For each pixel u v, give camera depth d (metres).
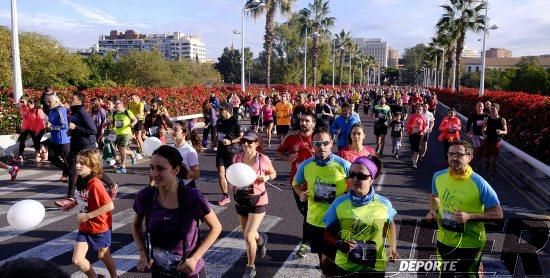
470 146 3.82
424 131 12.52
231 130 8.15
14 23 15.25
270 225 7.06
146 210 3.18
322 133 4.63
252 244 4.99
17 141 13.52
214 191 9.38
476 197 3.76
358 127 5.65
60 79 33.53
